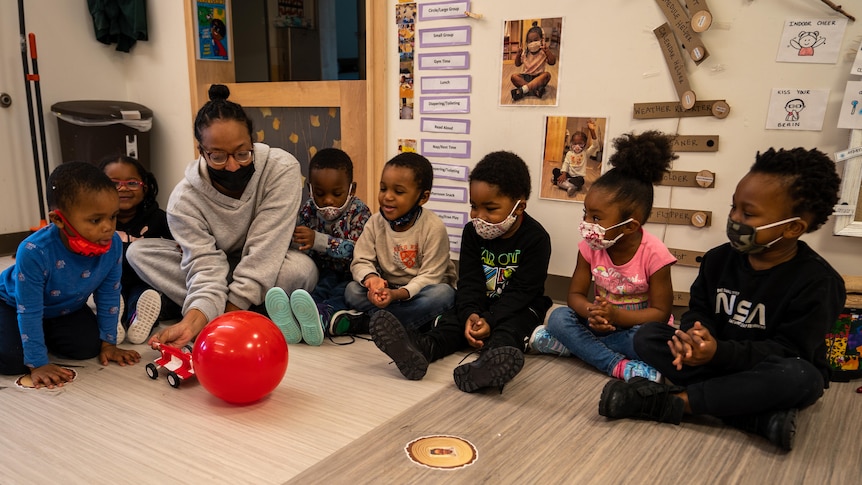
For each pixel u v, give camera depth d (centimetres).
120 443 113
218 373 122
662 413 124
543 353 167
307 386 141
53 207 131
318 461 107
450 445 113
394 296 168
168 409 127
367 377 147
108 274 149
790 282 125
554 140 204
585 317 158
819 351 126
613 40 189
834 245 168
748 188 124
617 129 193
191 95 294
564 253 211
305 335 168
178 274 183
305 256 187
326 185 190
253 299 172
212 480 100
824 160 120
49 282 139
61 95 297
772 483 103
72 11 296
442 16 216
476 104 217
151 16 299
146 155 309
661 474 105
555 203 209
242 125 161
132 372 148
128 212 198
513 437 117
